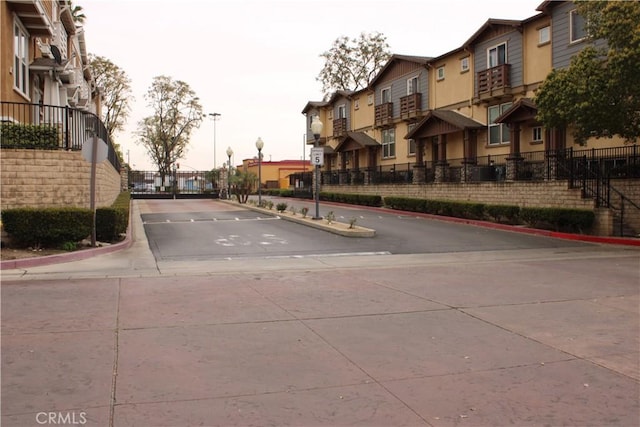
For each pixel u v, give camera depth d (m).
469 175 25.78
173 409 4.21
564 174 20.06
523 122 23.69
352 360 5.44
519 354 5.66
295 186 49.62
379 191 33.47
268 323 6.88
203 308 7.68
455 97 29.20
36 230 12.65
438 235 18.20
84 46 34.69
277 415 4.12
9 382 4.73
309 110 50.03
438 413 4.18
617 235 17.48
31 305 7.72
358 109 40.88
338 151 41.88
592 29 16.70
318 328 6.66
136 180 51.91
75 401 4.34
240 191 34.25
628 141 17.48
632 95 15.17
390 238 17.34
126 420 4.00
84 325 6.63
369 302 8.20
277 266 12.05
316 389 4.66
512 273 11.16
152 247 14.95
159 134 59.12
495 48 26.16
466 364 5.34
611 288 9.42
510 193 22.42
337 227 18.61
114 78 52.41
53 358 5.38
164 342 5.98
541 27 23.30
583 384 4.81
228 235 17.77
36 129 14.14
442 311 7.61
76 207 13.48
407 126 33.88
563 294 8.88
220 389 4.63
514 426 3.97
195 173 50.81
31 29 20.06
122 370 5.06
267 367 5.20
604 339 6.23
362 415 4.13
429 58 33.22
